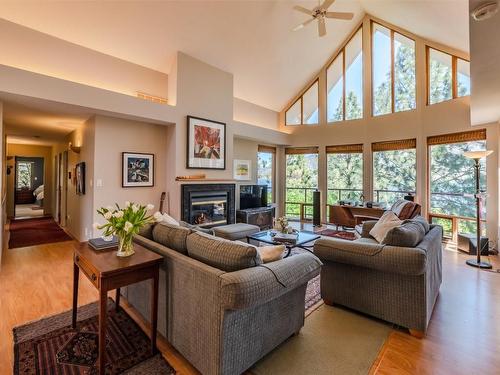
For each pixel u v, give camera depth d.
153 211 4.68
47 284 2.85
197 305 1.55
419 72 5.34
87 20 3.52
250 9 4.25
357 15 5.82
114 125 4.21
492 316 2.28
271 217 6.51
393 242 2.10
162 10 3.75
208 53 4.81
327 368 1.64
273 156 7.65
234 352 1.46
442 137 5.02
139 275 1.68
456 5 3.35
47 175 7.92
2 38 3.20
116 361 1.69
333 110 6.81
